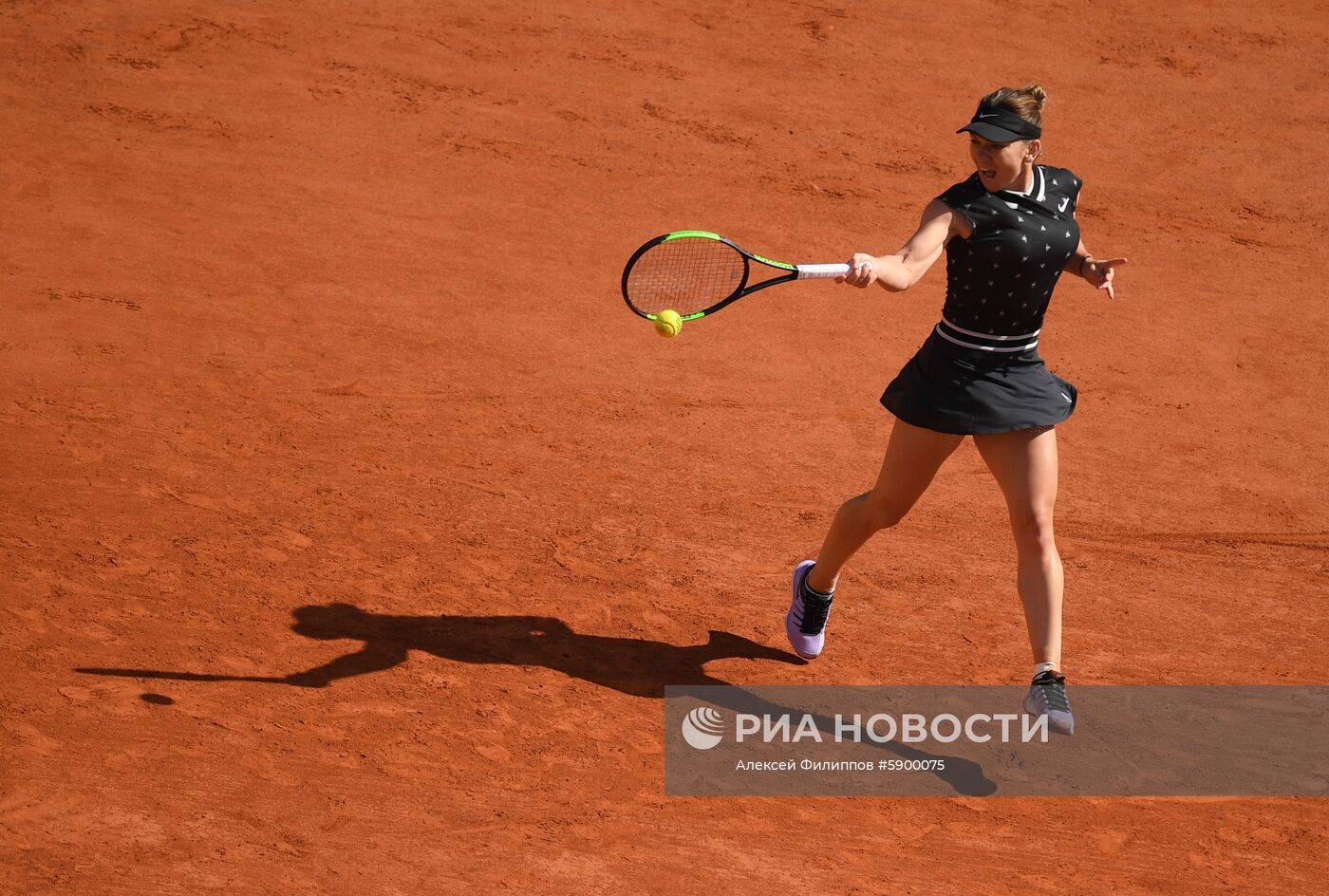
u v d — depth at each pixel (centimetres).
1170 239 4050
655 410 2927
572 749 1852
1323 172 4528
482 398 2916
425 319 3253
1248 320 3597
